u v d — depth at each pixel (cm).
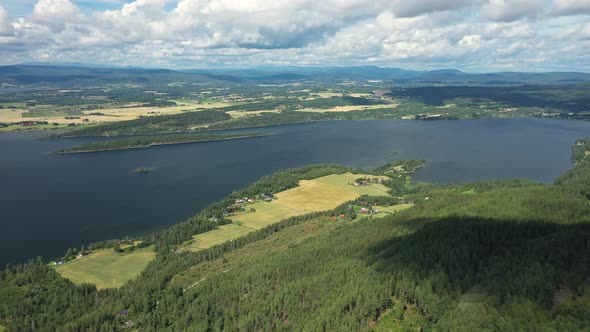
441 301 14650
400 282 15975
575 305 13288
